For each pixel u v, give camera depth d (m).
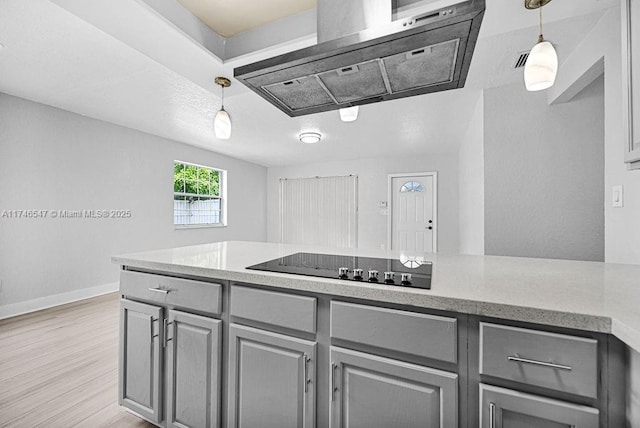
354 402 1.01
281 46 1.89
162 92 2.97
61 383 1.86
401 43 1.01
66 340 2.48
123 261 1.55
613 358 0.73
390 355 0.97
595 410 0.73
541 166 2.54
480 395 0.84
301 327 1.10
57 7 1.74
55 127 3.38
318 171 6.64
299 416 1.11
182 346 1.35
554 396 0.77
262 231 6.96
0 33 2.00
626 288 0.95
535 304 0.79
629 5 1.05
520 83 2.60
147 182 4.39
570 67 2.12
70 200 3.52
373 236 6.13
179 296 1.37
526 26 1.67
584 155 2.44
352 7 1.26
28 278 3.18
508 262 1.45
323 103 1.54
